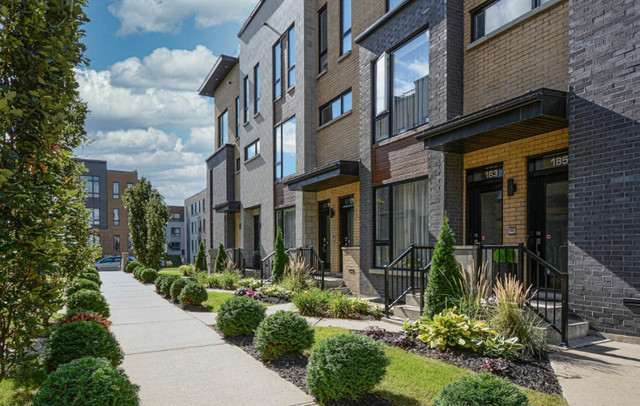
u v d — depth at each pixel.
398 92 9.80
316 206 14.11
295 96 14.68
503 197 7.54
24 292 3.64
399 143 9.66
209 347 5.90
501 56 7.64
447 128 7.23
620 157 5.48
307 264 12.49
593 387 3.78
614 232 5.50
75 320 5.88
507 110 6.26
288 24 15.58
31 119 3.42
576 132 5.99
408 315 7.09
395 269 9.55
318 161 13.92
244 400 3.90
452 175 8.23
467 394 2.76
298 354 5.24
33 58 3.41
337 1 13.01
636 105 5.34
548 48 6.83
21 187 3.20
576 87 6.02
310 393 4.04
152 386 4.30
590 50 5.88
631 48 5.42
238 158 21.95
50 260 3.74
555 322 5.66
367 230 10.60
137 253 20.62
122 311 9.18
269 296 10.55
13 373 3.80
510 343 4.68
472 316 5.49
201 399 3.93
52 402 2.84
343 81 12.63
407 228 9.54
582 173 5.90
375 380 3.73
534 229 7.16
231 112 22.91
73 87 3.76
